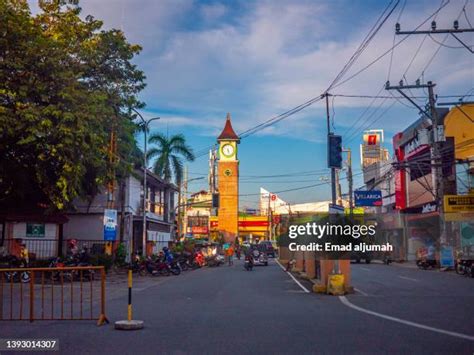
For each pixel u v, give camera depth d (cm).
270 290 2005
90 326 1112
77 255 2533
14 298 1677
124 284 2341
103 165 2408
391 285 2222
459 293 1867
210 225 8475
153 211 4428
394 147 4966
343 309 1409
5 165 2223
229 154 8412
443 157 3741
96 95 2152
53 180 2228
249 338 964
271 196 8775
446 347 882
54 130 1928
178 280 2606
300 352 840
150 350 859
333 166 2150
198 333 1020
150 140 4503
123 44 2552
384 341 935
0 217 2761
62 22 2394
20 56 1950
